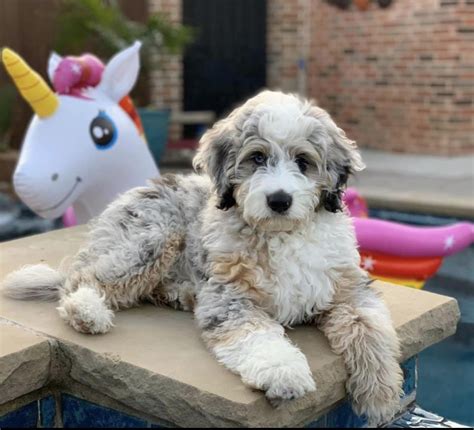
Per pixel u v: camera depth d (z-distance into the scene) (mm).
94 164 1489
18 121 2855
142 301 1025
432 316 1016
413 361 1029
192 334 914
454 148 3084
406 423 998
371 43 3250
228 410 744
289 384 736
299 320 908
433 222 2146
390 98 3230
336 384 821
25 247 1340
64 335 910
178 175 1060
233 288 863
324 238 881
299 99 913
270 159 838
